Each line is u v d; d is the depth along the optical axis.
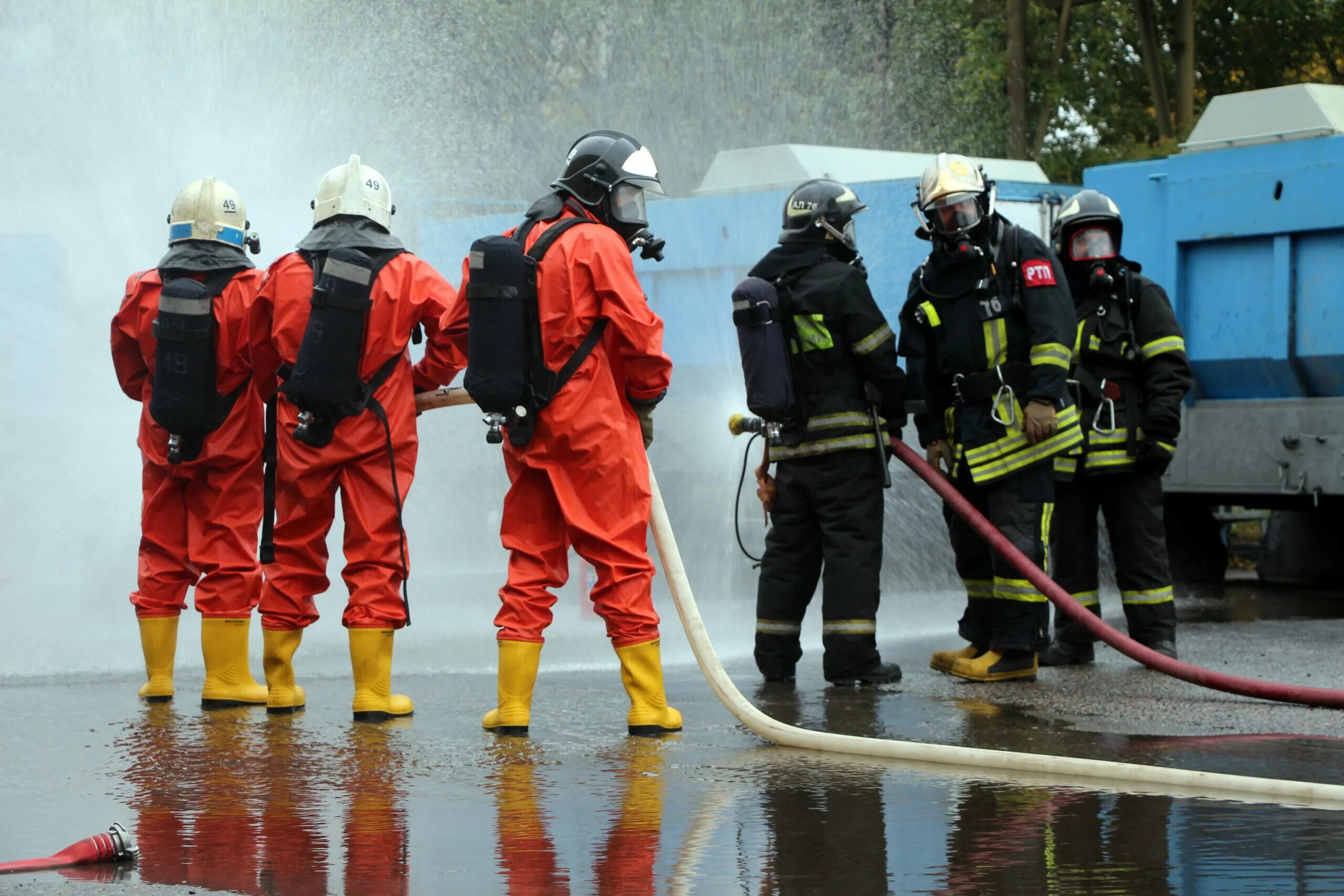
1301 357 14.63
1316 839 5.43
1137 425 11.00
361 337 8.25
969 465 10.08
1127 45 33.69
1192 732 7.84
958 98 29.72
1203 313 15.41
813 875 4.94
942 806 5.99
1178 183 15.44
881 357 9.64
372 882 4.88
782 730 7.49
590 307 7.77
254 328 8.66
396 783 6.49
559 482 7.83
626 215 8.02
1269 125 14.83
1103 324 11.09
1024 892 4.73
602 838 5.46
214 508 9.03
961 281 10.09
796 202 9.91
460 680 10.04
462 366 8.50
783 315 9.76
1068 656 10.95
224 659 8.98
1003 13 31.02
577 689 9.52
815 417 9.75
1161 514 11.15
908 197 15.26
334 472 8.46
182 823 5.73
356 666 8.38
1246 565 21.95
